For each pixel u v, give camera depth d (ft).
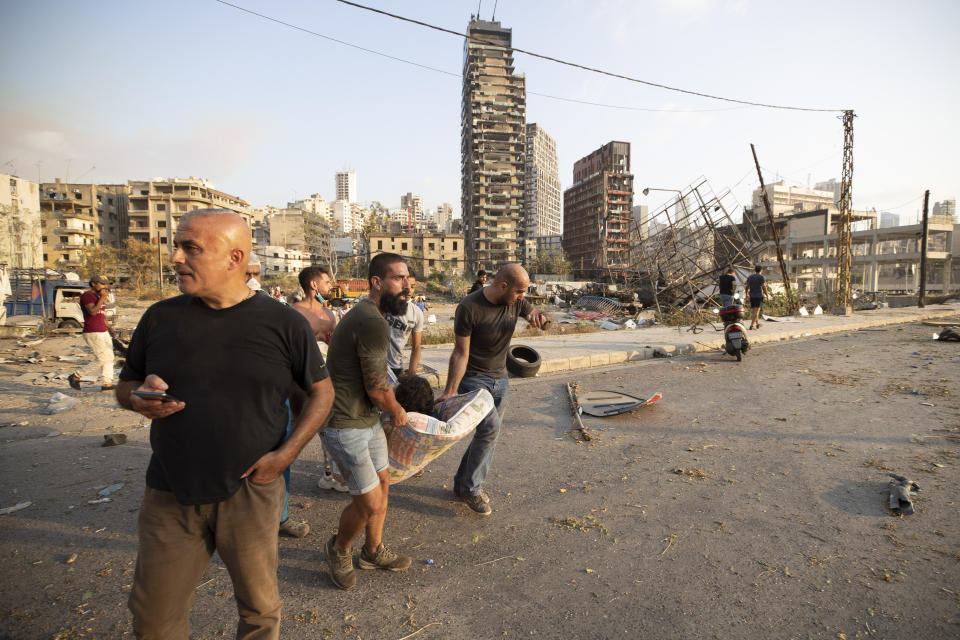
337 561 8.80
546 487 13.38
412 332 14.28
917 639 7.52
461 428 9.83
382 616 8.12
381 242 324.19
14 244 203.41
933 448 15.72
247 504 5.44
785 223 261.03
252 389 5.32
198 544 5.53
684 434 17.81
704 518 11.55
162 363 5.16
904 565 9.50
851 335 45.70
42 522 11.00
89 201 289.94
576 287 146.20
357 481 8.38
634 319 67.62
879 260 210.59
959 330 40.50
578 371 29.66
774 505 12.17
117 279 171.63
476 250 344.49
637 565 9.62
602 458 15.55
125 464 14.47
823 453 15.60
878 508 11.89
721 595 8.66
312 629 7.78
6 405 20.98
